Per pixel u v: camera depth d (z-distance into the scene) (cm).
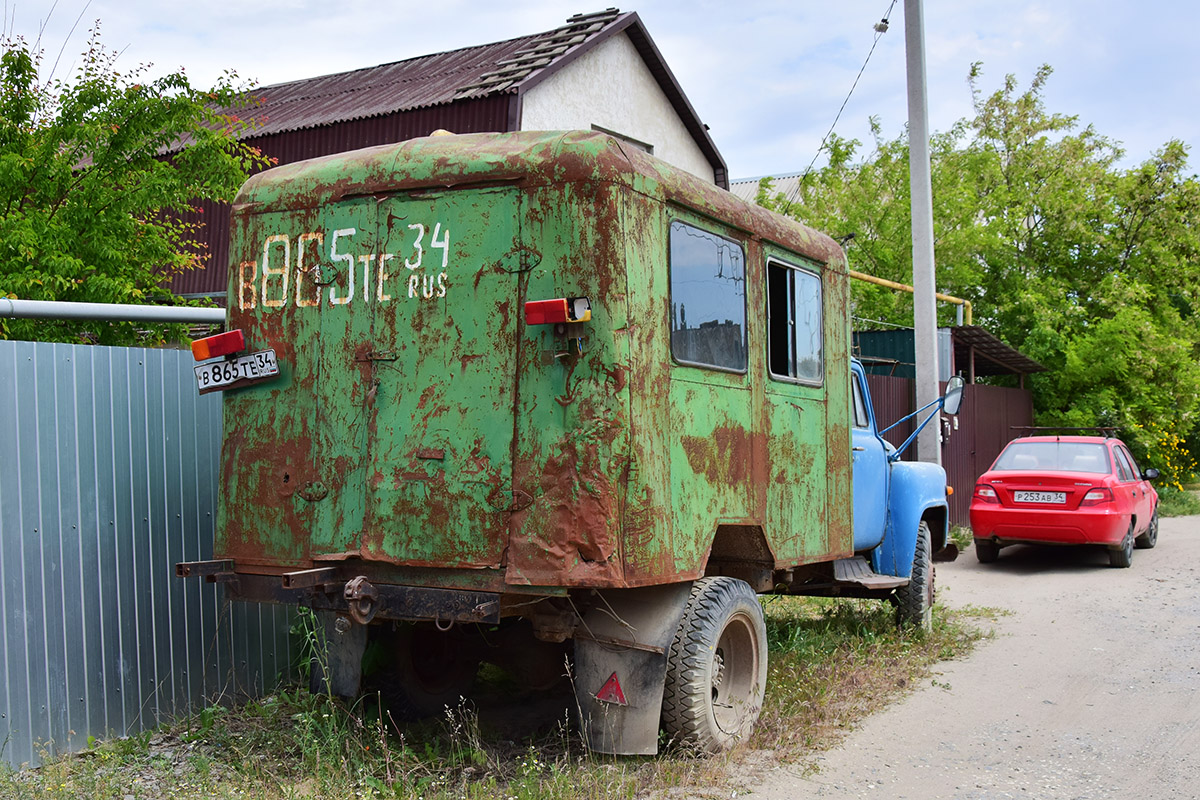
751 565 594
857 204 2267
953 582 1147
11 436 507
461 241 465
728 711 538
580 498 434
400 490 463
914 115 1188
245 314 513
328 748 495
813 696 622
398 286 476
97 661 540
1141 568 1213
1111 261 2408
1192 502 2033
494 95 1213
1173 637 832
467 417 456
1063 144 2464
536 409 445
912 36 1188
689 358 498
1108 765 519
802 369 629
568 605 472
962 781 493
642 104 1511
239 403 509
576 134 460
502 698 644
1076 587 1091
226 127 962
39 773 492
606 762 498
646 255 462
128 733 551
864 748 546
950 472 1591
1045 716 611
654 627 489
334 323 489
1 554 498
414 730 555
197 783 465
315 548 481
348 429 480
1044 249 2409
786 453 600
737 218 550
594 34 1384
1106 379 2127
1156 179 2423
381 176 484
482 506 448
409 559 459
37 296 749
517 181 457
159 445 584
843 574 743
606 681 484
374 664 535
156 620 573
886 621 831
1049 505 1206
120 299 788
